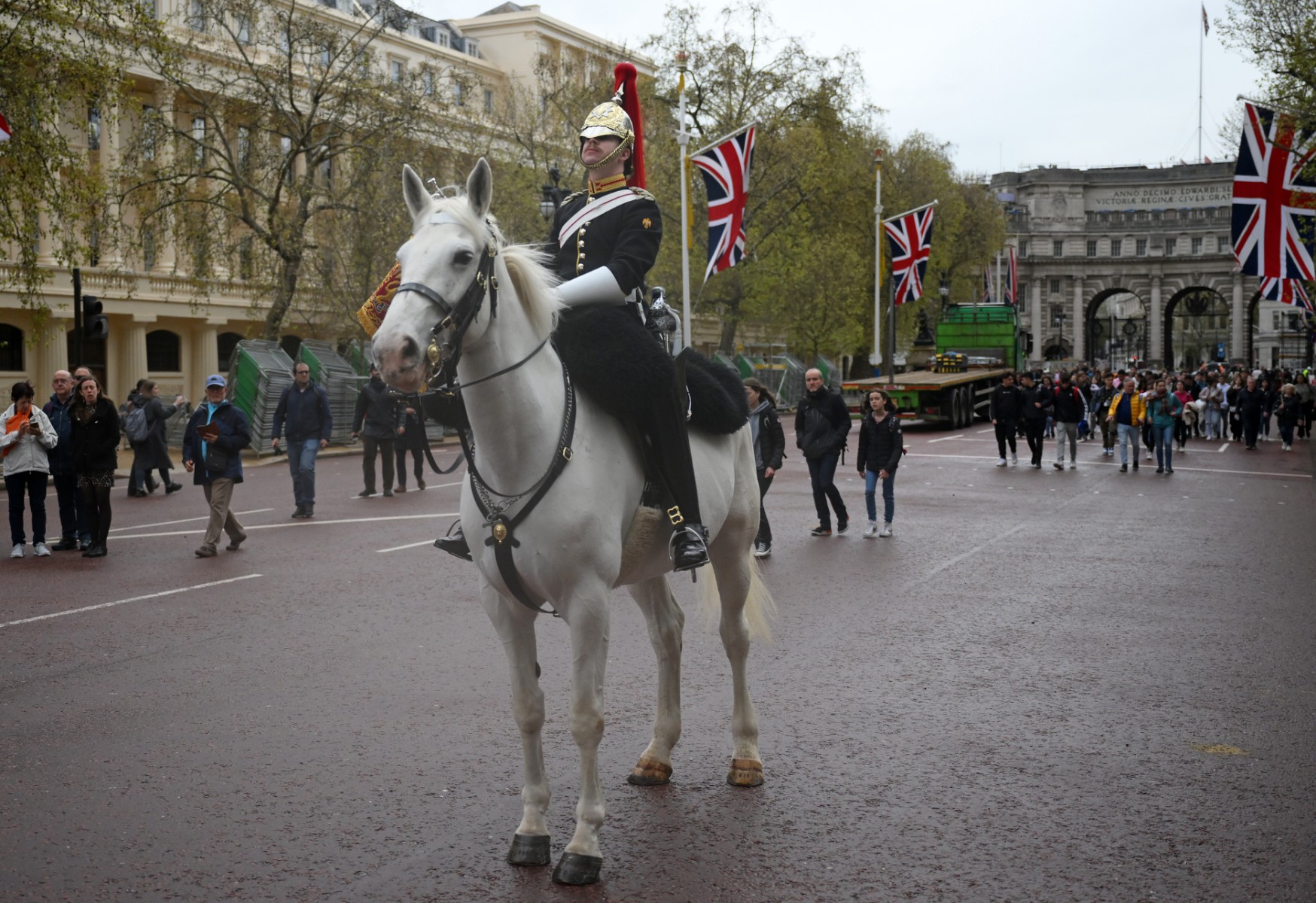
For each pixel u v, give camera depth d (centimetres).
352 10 5934
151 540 1500
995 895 440
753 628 577
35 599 1086
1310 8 2827
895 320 6078
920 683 755
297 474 1720
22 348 4531
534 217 4181
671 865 468
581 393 475
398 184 3647
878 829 504
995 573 1212
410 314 396
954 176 7269
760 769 562
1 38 2419
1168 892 442
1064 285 12825
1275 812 523
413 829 506
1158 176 12675
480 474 458
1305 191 2434
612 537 464
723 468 545
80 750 620
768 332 5797
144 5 2714
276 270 3666
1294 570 1227
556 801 540
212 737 640
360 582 1152
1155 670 790
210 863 471
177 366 5134
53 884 452
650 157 4834
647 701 711
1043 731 648
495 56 7300
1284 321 10138
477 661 816
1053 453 3133
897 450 1500
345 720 671
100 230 3244
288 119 3572
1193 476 2423
